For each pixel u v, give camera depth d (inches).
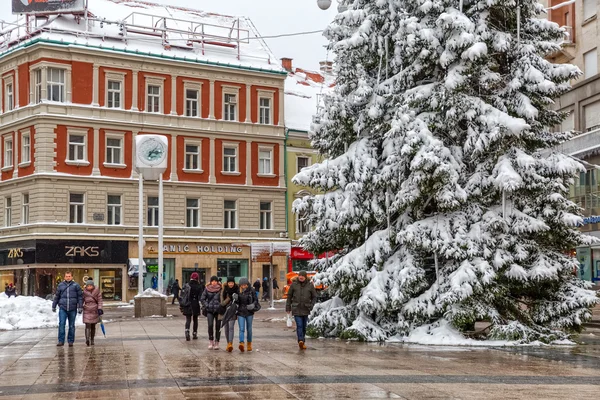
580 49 1888.5
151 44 2479.1
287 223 2672.2
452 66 930.1
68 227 2272.4
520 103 927.0
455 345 863.7
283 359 719.7
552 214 910.4
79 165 2299.5
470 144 916.0
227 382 564.1
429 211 970.1
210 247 2501.2
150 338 979.3
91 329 884.0
